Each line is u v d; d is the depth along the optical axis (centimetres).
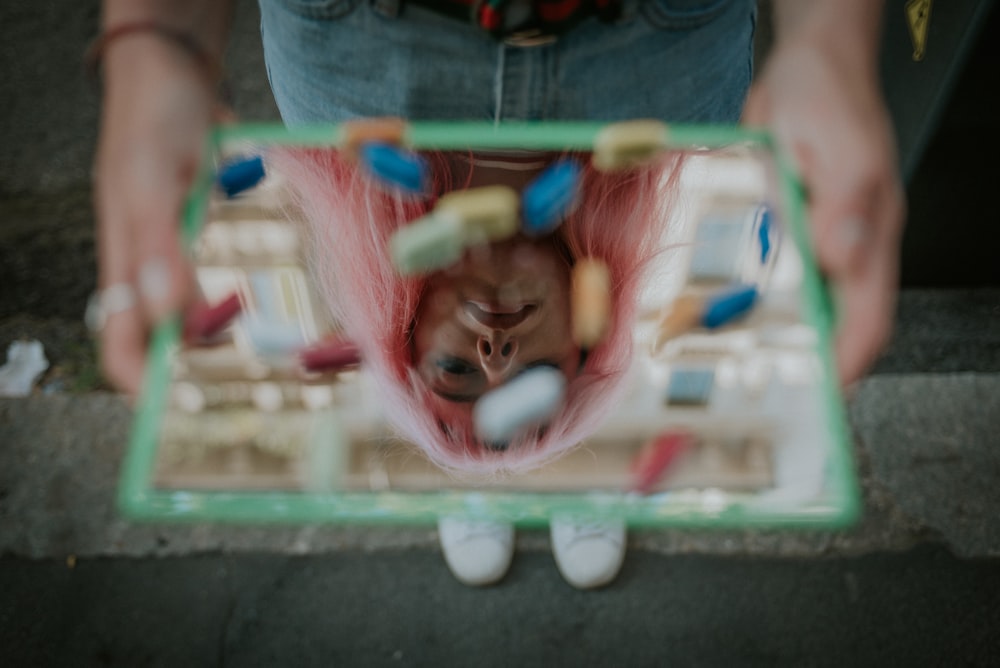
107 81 102
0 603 184
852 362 99
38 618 183
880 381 207
